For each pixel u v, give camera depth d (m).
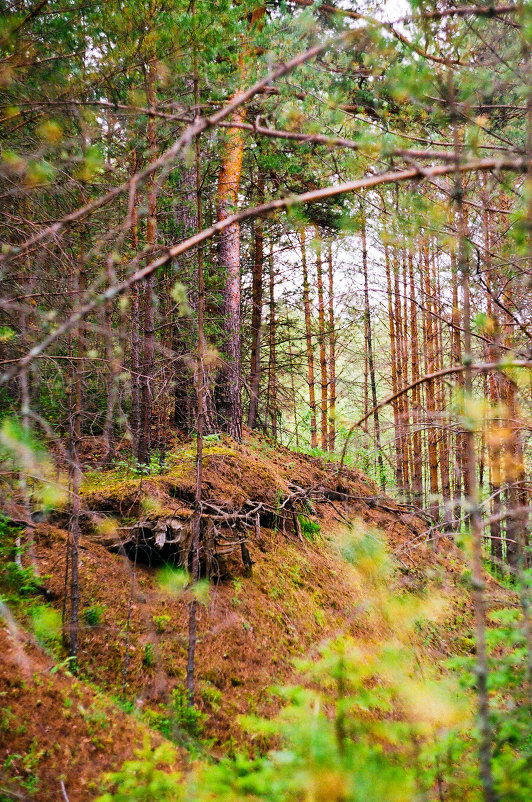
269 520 6.59
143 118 3.05
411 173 1.23
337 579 6.38
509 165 1.23
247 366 11.41
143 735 3.16
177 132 3.56
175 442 7.05
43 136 1.81
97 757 2.85
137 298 4.65
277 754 1.33
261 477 6.89
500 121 2.65
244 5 4.05
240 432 8.36
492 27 1.95
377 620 4.25
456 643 4.73
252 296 10.88
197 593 3.81
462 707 1.59
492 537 2.41
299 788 1.37
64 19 3.43
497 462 2.26
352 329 12.73
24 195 2.60
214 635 4.47
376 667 1.66
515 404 2.45
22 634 3.52
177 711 3.62
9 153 1.68
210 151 3.67
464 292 1.48
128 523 4.81
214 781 1.44
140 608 4.34
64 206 3.06
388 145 1.31
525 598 1.84
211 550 4.89
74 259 2.92
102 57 3.37
